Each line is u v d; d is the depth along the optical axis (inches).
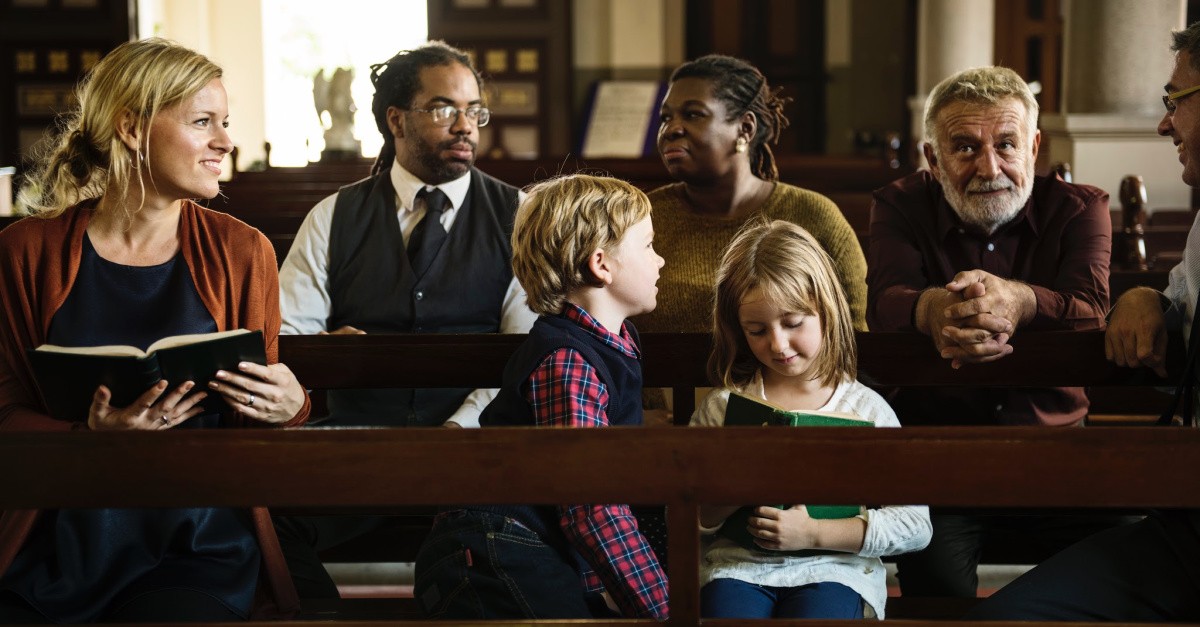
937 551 114.7
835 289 101.1
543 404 90.3
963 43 425.4
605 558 86.6
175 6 644.7
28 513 90.8
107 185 96.4
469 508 92.5
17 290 95.4
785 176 281.7
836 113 563.2
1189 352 99.1
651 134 541.3
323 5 698.2
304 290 134.3
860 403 102.5
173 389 86.2
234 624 79.4
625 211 94.1
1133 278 156.7
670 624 76.5
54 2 514.6
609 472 75.6
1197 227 103.0
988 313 102.0
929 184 125.9
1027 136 117.0
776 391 103.3
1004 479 74.8
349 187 137.7
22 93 517.3
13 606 90.0
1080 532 119.7
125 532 92.4
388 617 106.8
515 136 541.6
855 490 75.2
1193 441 74.1
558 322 94.3
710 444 75.4
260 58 666.2
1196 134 99.7
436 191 133.6
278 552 97.5
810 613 91.0
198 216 100.8
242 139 669.9
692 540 75.8
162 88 93.5
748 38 559.5
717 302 104.2
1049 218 120.5
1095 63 274.4
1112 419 172.9
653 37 555.2
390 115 133.3
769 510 93.0
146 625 79.6
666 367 113.3
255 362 89.0
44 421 92.2
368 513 110.7
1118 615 92.7
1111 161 274.4
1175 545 92.0
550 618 88.9
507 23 536.4
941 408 120.4
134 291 96.9
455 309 131.3
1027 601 93.1
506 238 133.2
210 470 76.4
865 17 556.1
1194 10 557.3
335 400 130.4
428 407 128.3
